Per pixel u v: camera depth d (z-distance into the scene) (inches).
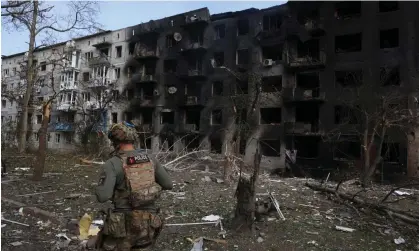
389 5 1053.8
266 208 281.1
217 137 1286.9
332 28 1093.8
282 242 214.4
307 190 428.1
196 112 1439.5
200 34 1430.9
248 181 236.8
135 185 113.1
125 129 119.9
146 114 1599.4
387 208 289.0
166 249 193.6
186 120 1443.2
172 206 311.0
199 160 703.1
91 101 1678.2
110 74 1697.8
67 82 1781.5
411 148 876.6
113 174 111.5
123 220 111.5
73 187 393.7
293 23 1165.1
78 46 1849.2
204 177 526.9
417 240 229.1
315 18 1173.1
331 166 1030.4
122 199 114.0
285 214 285.1
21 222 241.6
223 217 267.3
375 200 381.4
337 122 1074.7
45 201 315.0
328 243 215.0
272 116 1245.7
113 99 1534.2
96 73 1727.4
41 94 1888.5
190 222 255.8
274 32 1210.6
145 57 1545.3
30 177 454.0
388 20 998.4
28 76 1081.4
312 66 1104.8
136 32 1633.9
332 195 376.8
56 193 356.2
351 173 745.6
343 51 1108.5
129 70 1644.9
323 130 1063.0
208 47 1380.4
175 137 1414.9
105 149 822.5
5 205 286.7
